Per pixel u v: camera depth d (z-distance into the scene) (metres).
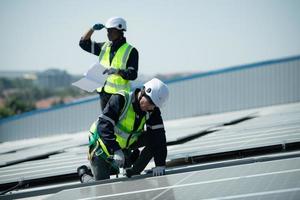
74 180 13.16
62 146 25.73
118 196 7.93
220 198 6.73
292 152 12.06
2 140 65.38
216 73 63.50
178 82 64.50
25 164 17.36
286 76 61.66
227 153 12.50
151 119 11.04
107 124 10.74
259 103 62.44
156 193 7.72
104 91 12.90
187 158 12.64
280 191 6.59
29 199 10.55
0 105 174.75
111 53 12.97
